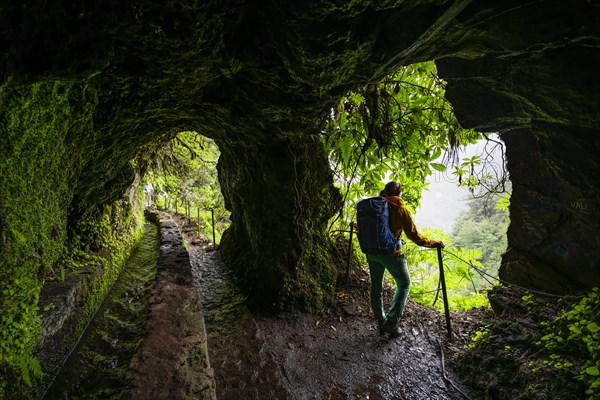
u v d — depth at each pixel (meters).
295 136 3.98
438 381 3.34
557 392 2.48
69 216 3.91
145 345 2.44
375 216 3.81
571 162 3.02
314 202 4.92
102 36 1.67
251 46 2.49
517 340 3.26
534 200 3.82
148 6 1.77
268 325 4.16
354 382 3.30
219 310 4.47
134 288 4.72
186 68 2.55
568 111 2.59
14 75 1.43
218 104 3.43
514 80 2.67
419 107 4.25
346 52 2.24
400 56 2.42
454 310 5.29
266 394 2.95
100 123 2.84
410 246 6.85
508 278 4.32
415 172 4.80
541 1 1.94
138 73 2.49
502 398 2.83
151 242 7.54
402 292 4.01
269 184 4.46
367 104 4.25
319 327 4.31
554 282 3.80
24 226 2.05
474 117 3.33
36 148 2.01
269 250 4.60
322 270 4.94
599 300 3.05
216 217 13.05
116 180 4.51
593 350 2.57
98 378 2.79
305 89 2.93
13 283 1.99
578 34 2.02
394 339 4.07
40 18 1.35
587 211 3.28
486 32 2.29
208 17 2.06
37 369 2.26
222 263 6.41
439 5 1.99
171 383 2.07
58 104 2.06
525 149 3.67
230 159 5.54
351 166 4.92
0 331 1.94
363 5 1.91
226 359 3.38
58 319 2.72
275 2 2.03
